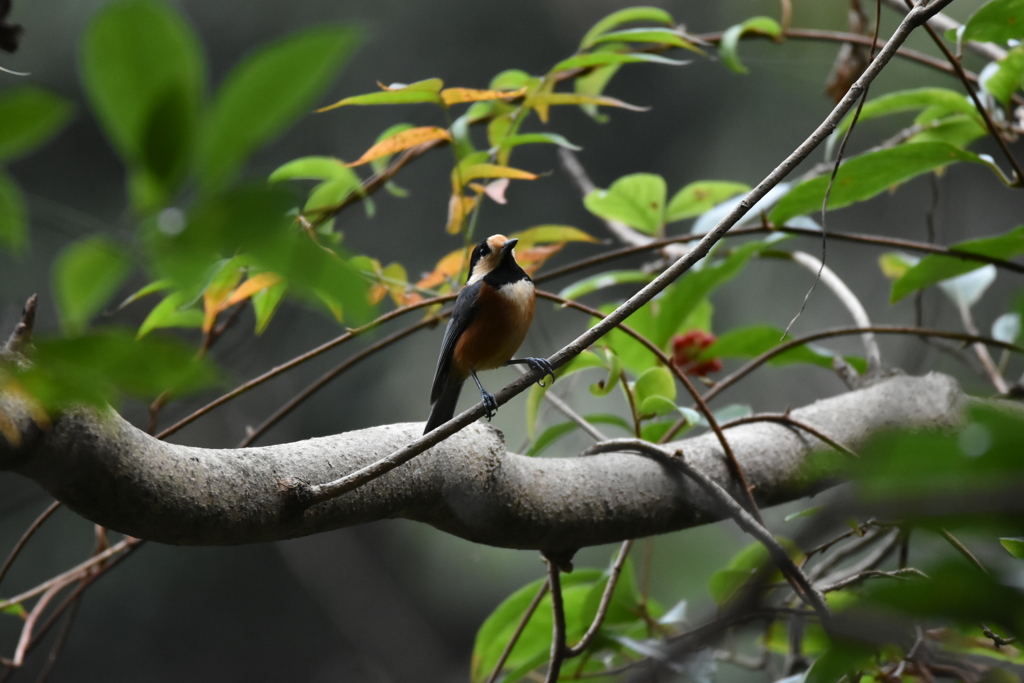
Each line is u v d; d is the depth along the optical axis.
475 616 26.06
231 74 1.52
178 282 1.68
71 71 21.83
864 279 23.22
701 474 5.76
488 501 5.24
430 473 5.03
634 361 8.11
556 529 5.49
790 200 6.62
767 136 24.98
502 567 25.62
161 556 27.78
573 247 24.91
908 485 1.70
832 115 4.77
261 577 28.30
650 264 8.83
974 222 22.14
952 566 1.92
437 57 25.77
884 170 6.32
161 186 1.60
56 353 1.67
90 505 3.85
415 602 26.72
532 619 7.38
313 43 1.48
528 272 8.22
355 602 26.66
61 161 22.19
